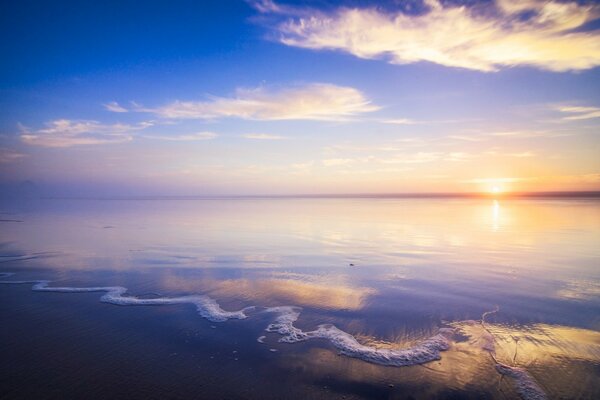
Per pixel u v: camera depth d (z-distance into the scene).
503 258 25.89
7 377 9.41
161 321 13.54
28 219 62.22
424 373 9.77
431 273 21.30
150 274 20.98
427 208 109.25
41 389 8.84
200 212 88.19
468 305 15.35
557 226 48.28
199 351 11.04
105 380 9.30
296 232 43.06
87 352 10.93
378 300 16.09
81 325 13.09
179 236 38.97
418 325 13.18
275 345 11.48
